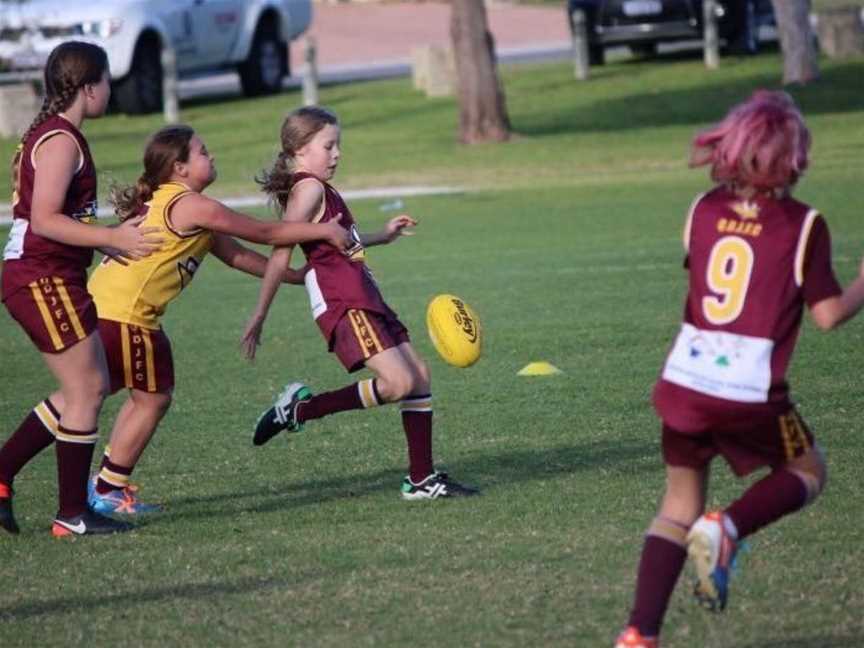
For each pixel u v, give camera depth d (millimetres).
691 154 19344
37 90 112500
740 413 17859
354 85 128250
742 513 17906
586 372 38312
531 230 68125
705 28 122938
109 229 24453
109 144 101812
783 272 17969
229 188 86250
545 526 24844
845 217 64625
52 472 31062
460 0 99188
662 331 43562
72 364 25109
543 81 123688
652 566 17938
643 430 31906
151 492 28641
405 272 58375
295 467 30219
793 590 20969
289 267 27297
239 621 20625
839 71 117688
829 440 29922
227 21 117438
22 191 25062
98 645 19859
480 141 99312
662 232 65188
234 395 37906
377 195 81938
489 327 45594
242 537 25109
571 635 19500
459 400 35844
